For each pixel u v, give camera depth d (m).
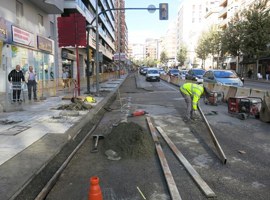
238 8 67.38
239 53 51.41
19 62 18.45
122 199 4.36
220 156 6.14
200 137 7.90
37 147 6.50
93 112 11.88
